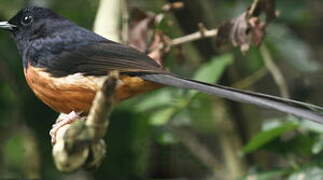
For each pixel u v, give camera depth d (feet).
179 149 45.93
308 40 47.85
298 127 32.40
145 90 28.84
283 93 40.32
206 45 40.55
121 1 34.71
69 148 20.54
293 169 32.96
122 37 34.76
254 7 32.01
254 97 25.30
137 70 28.40
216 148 51.01
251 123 43.11
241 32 31.99
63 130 21.68
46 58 30.68
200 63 42.42
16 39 32.83
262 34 31.94
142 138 42.86
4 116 44.86
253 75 41.78
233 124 42.52
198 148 45.65
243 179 33.30
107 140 42.83
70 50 30.50
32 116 44.70
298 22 46.93
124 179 43.65
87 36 31.24
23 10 32.73
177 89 39.91
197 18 39.47
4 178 43.57
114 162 43.24
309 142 33.17
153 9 45.06
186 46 44.57
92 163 20.72
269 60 41.06
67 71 30.14
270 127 33.27
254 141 33.22
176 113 39.34
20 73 44.86
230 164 42.83
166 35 36.22
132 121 42.52
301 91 46.24
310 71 45.44
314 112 23.89
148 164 45.83
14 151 44.86
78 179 44.11
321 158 33.09
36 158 44.24
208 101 43.42
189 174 47.57
